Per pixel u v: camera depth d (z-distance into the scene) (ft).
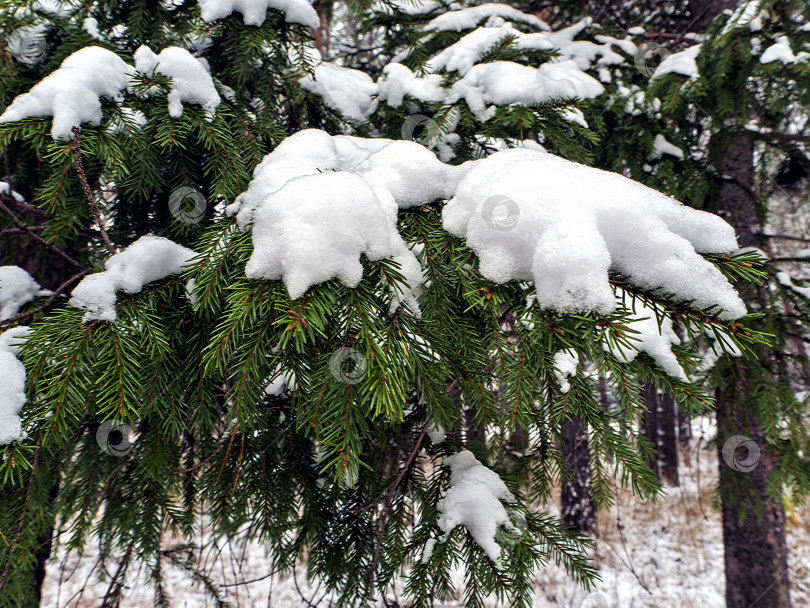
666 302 2.88
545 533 4.72
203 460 5.98
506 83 6.31
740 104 8.59
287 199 3.18
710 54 8.45
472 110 6.35
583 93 7.18
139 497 6.08
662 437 16.78
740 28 8.16
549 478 5.82
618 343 2.64
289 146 4.28
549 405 4.00
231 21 6.09
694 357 3.14
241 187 5.47
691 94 8.50
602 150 9.26
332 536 5.96
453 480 4.99
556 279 2.82
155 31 6.36
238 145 6.09
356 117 7.95
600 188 3.19
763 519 11.55
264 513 5.75
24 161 6.45
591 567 4.52
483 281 3.21
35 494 4.67
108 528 6.37
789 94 8.66
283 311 2.89
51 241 5.30
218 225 3.87
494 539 4.32
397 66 7.57
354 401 3.23
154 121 5.20
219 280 3.85
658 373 3.16
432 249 3.67
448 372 3.23
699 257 2.87
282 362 3.43
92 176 5.31
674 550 19.44
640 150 8.87
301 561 6.31
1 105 5.90
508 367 3.33
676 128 9.55
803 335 8.40
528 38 7.36
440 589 4.49
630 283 2.99
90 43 5.53
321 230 3.04
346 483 6.02
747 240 10.55
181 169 6.17
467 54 7.41
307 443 6.20
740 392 8.93
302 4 6.46
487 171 3.63
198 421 4.84
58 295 4.43
